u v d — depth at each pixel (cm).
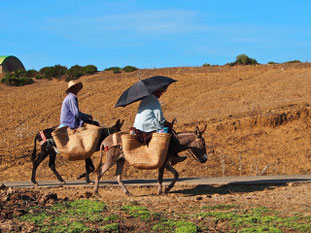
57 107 3077
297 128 1989
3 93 3631
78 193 1170
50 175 1662
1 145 2189
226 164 1712
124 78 4016
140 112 1079
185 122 2247
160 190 1144
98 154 1888
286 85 3039
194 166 1684
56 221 752
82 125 1223
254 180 1340
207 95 3041
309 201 920
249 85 3216
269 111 2269
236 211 838
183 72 4066
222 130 2047
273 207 872
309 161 1731
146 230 728
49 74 4519
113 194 1152
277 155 1794
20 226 711
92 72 4597
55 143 1256
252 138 1948
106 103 3055
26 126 2586
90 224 742
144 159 1061
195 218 795
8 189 884
